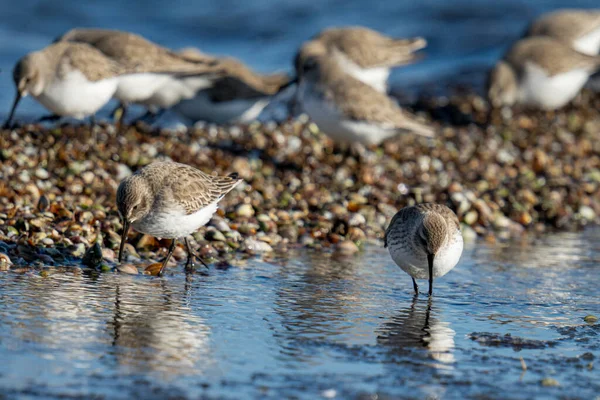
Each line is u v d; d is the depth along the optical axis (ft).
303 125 66.85
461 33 100.73
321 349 28.73
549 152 65.98
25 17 101.14
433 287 37.60
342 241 44.80
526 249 46.21
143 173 35.78
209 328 30.22
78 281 34.71
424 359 28.25
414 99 83.46
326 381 25.94
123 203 34.88
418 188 54.24
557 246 47.14
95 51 54.44
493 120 75.00
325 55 59.31
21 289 32.96
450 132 70.28
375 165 59.26
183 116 64.64
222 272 38.09
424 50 99.25
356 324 31.68
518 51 75.00
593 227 53.06
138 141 58.13
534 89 74.49
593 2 103.76
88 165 50.14
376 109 56.29
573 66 73.56
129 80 58.08
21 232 39.22
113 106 73.67
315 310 33.17
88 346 27.58
